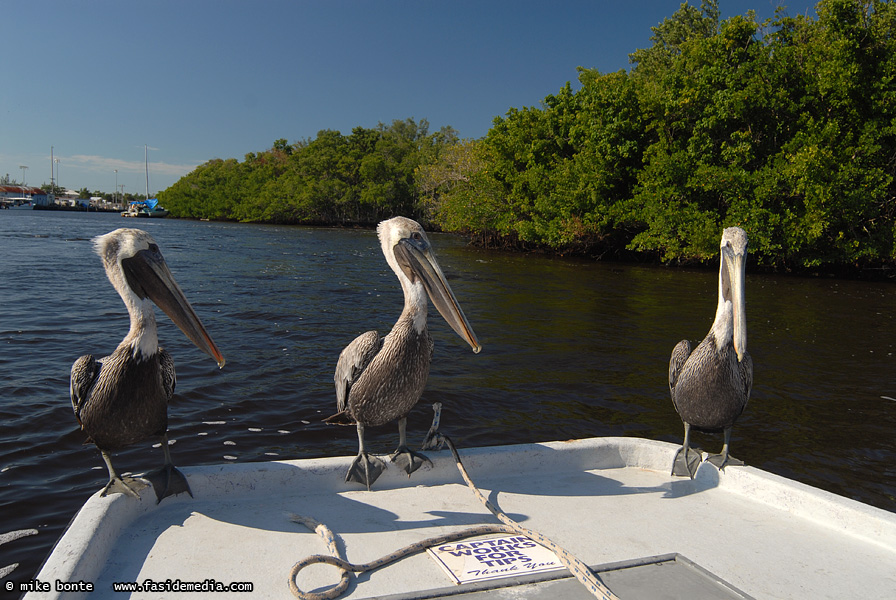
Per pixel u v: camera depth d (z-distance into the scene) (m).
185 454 5.24
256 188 89.94
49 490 4.44
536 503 3.19
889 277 27.45
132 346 2.87
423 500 3.18
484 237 42.03
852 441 6.29
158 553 2.49
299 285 17.70
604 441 3.78
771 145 27.61
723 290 3.48
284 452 5.40
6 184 177.25
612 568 2.52
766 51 26.84
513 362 9.14
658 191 28.53
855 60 25.22
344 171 78.19
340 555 2.54
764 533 2.91
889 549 2.77
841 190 24.58
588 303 15.91
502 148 36.50
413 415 6.57
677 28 49.06
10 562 3.51
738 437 6.35
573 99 34.81
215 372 7.84
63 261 22.02
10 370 7.46
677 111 28.91
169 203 109.12
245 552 2.54
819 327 13.41
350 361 3.39
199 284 16.95
